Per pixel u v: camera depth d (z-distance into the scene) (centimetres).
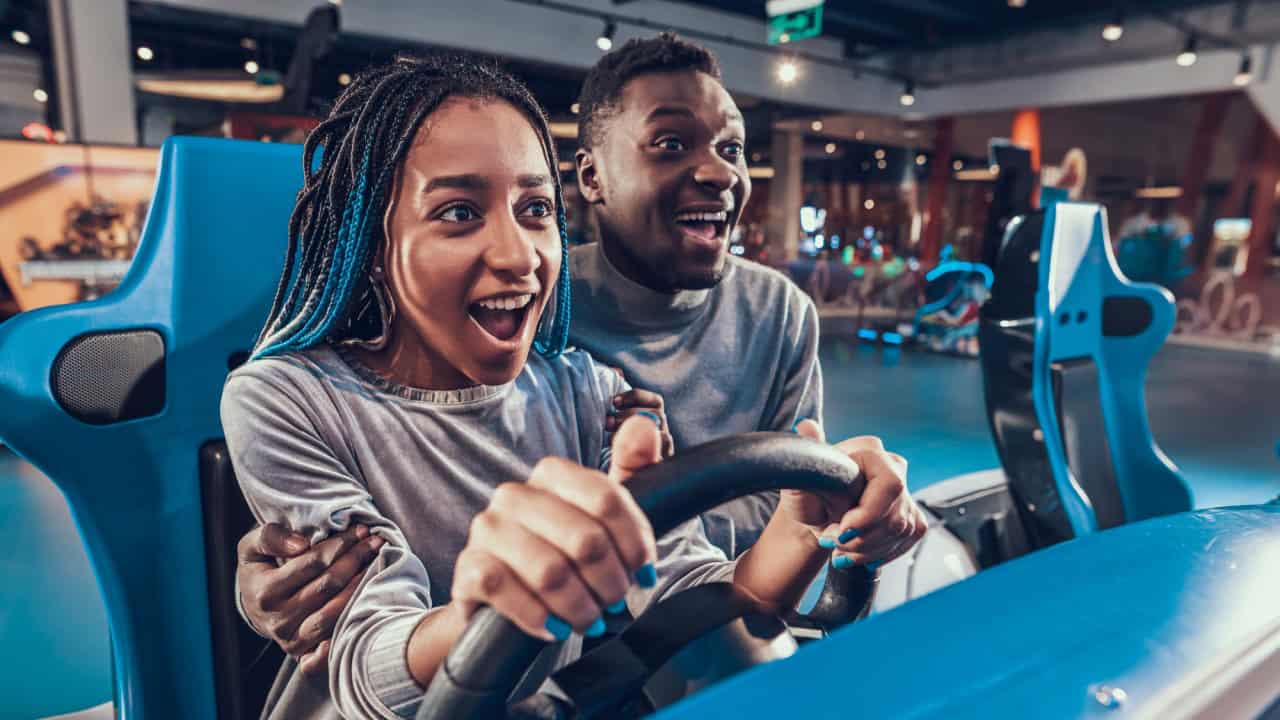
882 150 1502
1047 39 1110
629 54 94
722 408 104
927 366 768
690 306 101
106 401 78
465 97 63
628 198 95
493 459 73
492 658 38
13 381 73
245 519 83
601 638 72
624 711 45
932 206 1411
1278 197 1053
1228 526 54
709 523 102
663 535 42
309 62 655
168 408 82
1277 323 1037
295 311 72
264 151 86
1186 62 1005
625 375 100
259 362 68
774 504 107
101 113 723
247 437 64
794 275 1284
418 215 61
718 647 48
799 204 1499
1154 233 1170
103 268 602
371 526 64
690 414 102
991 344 173
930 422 529
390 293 66
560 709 45
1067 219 165
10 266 575
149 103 1061
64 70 713
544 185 65
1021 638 38
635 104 92
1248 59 1005
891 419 537
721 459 44
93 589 260
